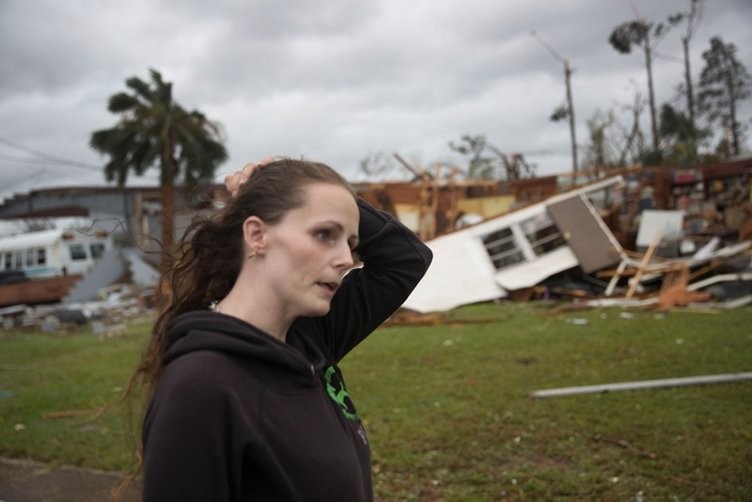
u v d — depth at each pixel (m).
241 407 1.20
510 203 25.94
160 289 1.61
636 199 22.64
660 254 18.09
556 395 6.12
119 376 8.62
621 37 48.41
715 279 13.58
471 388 6.60
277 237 1.36
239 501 1.21
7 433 5.87
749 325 9.72
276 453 1.22
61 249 25.17
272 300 1.38
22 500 4.33
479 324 11.58
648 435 4.91
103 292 23.47
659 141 43.56
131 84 24.98
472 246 16.42
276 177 1.41
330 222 1.37
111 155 24.69
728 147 48.38
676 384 6.25
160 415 1.16
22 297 23.73
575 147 48.34
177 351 1.26
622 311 12.29
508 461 4.58
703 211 24.02
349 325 1.82
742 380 6.32
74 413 6.56
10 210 35.66
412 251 1.90
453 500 4.00
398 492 4.16
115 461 4.90
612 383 6.52
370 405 6.19
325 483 1.27
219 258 1.45
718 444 4.65
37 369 9.89
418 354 8.77
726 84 54.25
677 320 10.64
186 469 1.13
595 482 4.13
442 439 5.07
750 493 3.89
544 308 13.64
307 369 1.35
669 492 3.95
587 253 15.60
